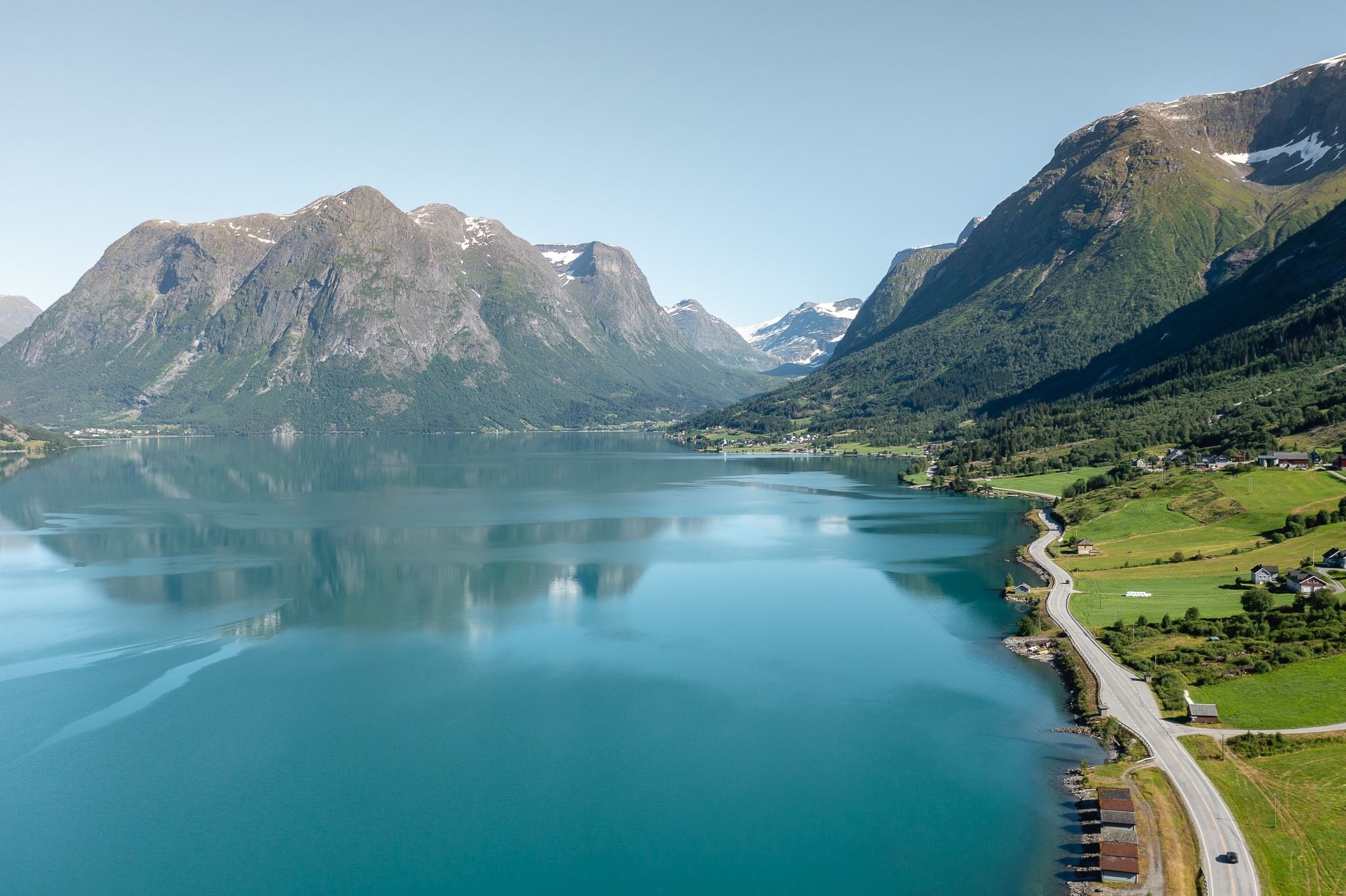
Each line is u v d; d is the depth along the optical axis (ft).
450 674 445.37
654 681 435.53
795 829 298.15
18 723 384.88
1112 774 313.53
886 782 328.90
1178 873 253.85
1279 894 240.94
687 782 332.39
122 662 460.14
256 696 416.05
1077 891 255.91
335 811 313.73
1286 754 316.81
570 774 338.95
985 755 347.97
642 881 271.90
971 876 268.82
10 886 271.49
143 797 323.37
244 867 280.92
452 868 279.69
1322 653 392.88
